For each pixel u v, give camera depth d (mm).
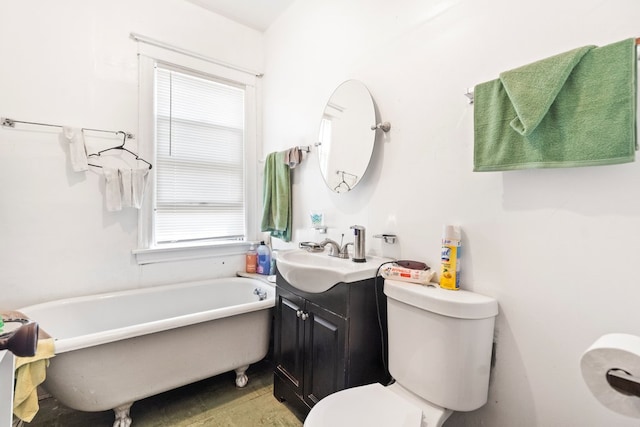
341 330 1235
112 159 2012
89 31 1929
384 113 1504
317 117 1998
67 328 1780
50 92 1813
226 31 2463
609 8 834
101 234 1987
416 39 1352
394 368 1165
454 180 1204
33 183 1776
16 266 1735
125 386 1419
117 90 2025
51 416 1560
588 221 874
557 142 864
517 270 1020
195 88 2371
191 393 1755
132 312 2018
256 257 2574
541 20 964
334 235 1835
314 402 1384
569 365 909
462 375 978
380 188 1526
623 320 816
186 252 2318
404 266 1271
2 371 654
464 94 1164
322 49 1950
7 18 1700
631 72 748
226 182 2523
